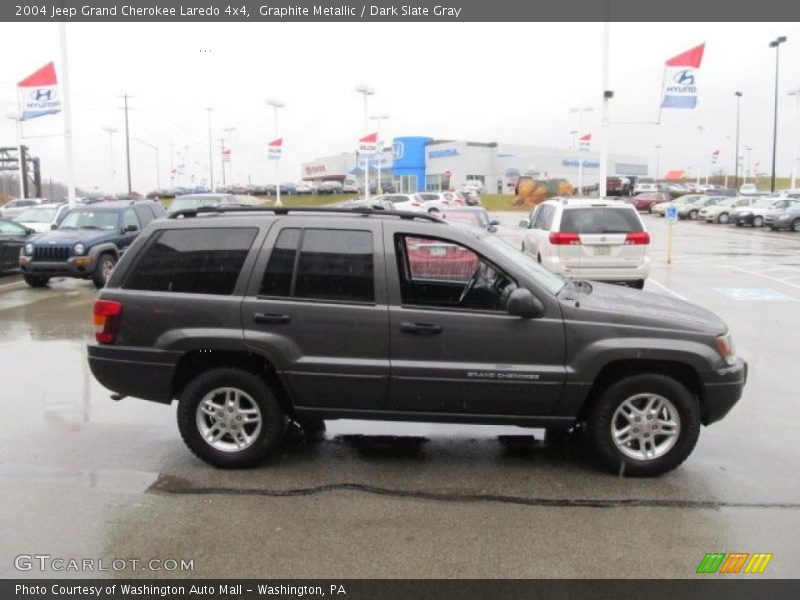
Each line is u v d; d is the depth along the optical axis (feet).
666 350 16.01
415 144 272.31
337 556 12.99
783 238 99.91
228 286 16.87
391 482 16.33
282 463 17.44
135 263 17.33
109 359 17.16
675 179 409.49
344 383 16.51
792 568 12.64
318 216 17.11
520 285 16.48
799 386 24.63
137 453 18.13
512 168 268.41
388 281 16.48
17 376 25.84
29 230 58.90
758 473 16.97
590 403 16.75
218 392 16.99
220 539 13.62
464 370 16.19
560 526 14.16
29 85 76.69
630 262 42.65
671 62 76.48
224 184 270.87
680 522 14.35
